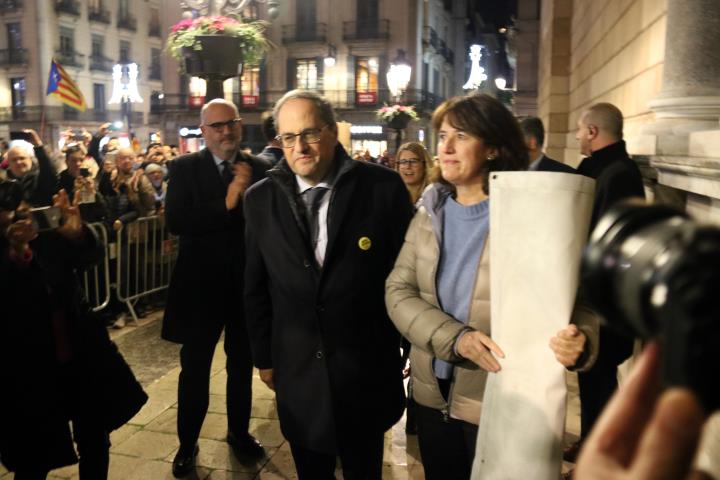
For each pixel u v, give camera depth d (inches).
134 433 159.0
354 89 1373.0
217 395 182.1
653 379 17.9
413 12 1341.0
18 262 98.3
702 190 108.3
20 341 99.2
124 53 1761.8
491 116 80.8
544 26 547.5
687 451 16.2
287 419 102.1
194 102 1449.3
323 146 97.7
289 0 1374.3
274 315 104.7
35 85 1541.6
